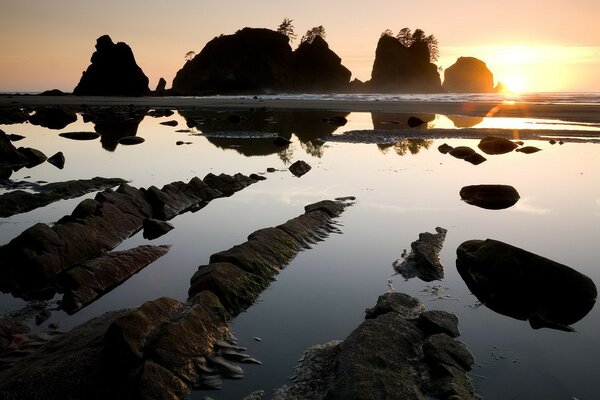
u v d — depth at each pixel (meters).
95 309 8.10
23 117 45.16
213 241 11.38
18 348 6.81
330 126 37.91
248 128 36.66
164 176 19.08
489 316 7.70
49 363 5.91
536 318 7.51
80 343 6.36
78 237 10.28
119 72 111.69
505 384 5.85
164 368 5.73
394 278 9.09
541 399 5.59
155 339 6.10
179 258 10.31
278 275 9.20
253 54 141.88
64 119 44.00
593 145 25.41
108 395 5.52
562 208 13.70
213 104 70.44
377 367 5.70
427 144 26.75
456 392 5.35
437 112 50.41
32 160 22.47
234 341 6.84
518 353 6.59
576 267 9.48
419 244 10.27
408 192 15.57
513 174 18.44
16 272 9.20
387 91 166.75
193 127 38.12
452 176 18.09
